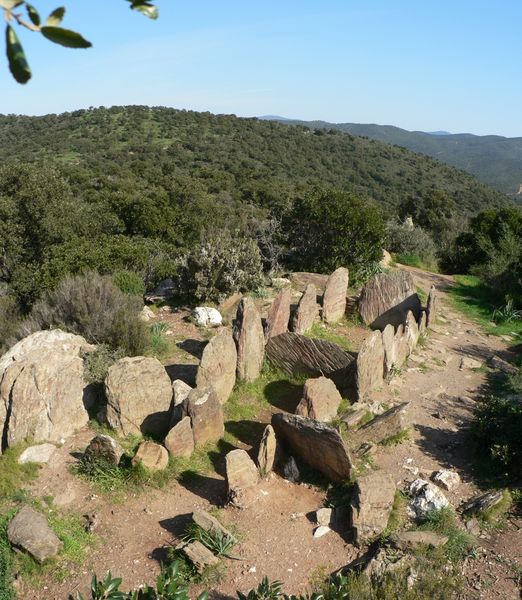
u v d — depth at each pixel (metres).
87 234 24.52
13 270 22.22
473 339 15.28
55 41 1.56
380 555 6.79
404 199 54.38
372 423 9.45
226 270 14.63
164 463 8.33
